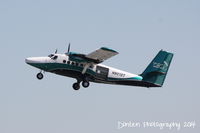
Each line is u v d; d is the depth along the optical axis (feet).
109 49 382.83
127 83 438.81
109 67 431.02
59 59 414.41
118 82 435.53
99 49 384.47
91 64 417.49
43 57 418.31
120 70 435.53
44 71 418.10
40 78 422.82
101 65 427.74
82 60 412.57
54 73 420.36
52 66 414.00
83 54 408.67
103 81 430.20
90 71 420.77
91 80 426.10
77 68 416.05
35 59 414.82
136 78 437.99
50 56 417.90
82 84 423.23
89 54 399.44
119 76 431.43
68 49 420.77
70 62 414.82
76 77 421.18
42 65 413.59
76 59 412.57
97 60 410.93
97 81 429.38
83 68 416.26
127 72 438.40
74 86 424.46
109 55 395.55
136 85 446.60
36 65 413.39
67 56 416.05
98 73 424.05
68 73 417.69
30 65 415.03
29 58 416.05
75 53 410.93
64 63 414.21
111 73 428.56
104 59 407.23
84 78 421.18
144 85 447.01
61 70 415.23
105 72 426.51
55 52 422.82
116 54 390.63
